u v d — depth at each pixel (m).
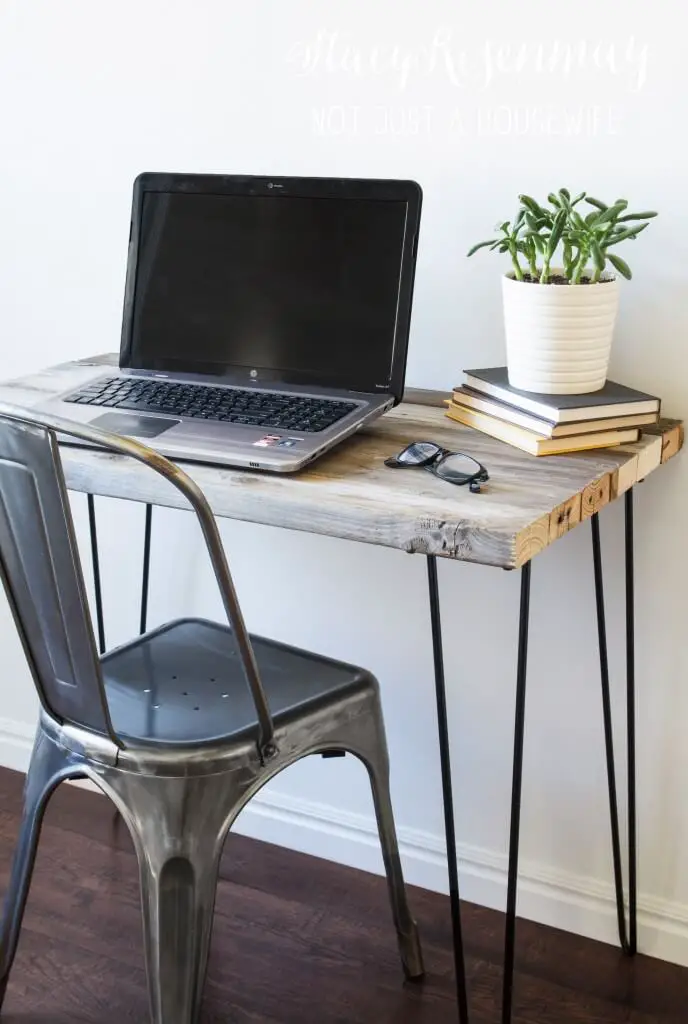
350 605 1.92
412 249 1.56
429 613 1.85
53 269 2.03
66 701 1.42
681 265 1.55
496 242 1.51
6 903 1.59
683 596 1.66
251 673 1.34
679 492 1.62
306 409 1.52
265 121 1.78
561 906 1.86
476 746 1.88
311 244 1.63
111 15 1.85
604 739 1.76
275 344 1.65
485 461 1.41
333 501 1.28
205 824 1.38
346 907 1.92
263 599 2.00
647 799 1.76
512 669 1.81
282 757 1.44
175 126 1.85
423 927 1.87
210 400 1.58
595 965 1.78
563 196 1.46
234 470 1.39
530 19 1.57
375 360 1.58
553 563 1.74
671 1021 1.67
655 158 1.53
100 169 1.93
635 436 1.47
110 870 1.99
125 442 1.20
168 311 1.72
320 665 1.60
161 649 1.64
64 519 1.26
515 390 1.50
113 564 2.13
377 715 1.57
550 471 1.37
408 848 1.98
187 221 1.71
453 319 1.72
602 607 1.65
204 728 1.42
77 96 1.92
